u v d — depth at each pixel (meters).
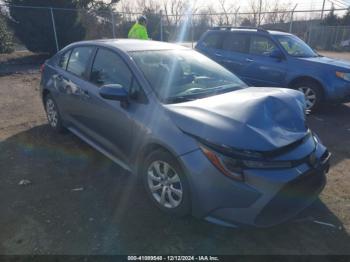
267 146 2.30
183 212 2.62
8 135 4.80
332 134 5.09
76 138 4.67
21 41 16.69
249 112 2.57
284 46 6.61
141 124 2.87
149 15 19.66
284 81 6.49
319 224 2.73
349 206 2.98
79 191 3.20
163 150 2.70
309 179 2.48
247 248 2.45
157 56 3.47
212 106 2.71
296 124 2.72
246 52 7.12
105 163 3.84
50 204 2.96
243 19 19.30
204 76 3.54
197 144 2.40
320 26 23.06
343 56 19.48
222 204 2.33
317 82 6.12
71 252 2.37
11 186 3.28
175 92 3.04
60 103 4.43
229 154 2.26
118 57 3.40
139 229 2.63
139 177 3.12
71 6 16.56
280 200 2.30
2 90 8.51
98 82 3.62
